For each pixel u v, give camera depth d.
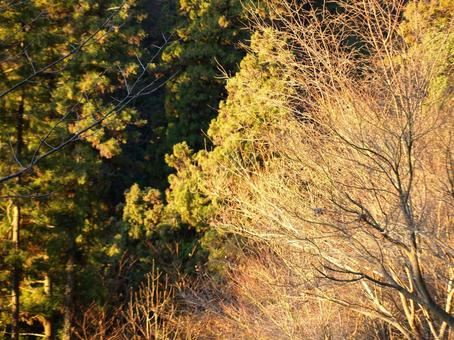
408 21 17.53
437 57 14.48
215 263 32.16
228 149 32.56
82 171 39.19
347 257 15.31
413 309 15.72
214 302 30.53
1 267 36.69
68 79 37.34
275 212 16.75
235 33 53.47
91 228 42.78
